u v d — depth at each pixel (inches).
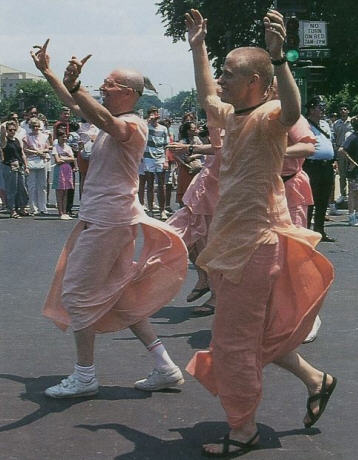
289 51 635.5
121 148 225.0
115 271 228.2
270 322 189.9
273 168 186.5
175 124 1784.0
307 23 657.6
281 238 188.4
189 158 307.1
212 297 331.3
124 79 225.8
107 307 225.8
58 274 232.1
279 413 216.4
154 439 198.7
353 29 1766.7
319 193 539.5
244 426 189.6
